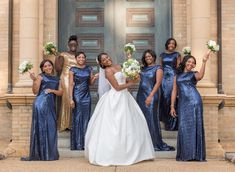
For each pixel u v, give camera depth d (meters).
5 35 13.60
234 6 13.52
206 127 11.91
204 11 12.27
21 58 12.34
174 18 13.23
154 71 11.06
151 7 13.62
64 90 11.94
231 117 13.31
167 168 9.34
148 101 10.70
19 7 13.25
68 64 12.04
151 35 13.57
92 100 13.30
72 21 13.58
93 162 9.77
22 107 11.95
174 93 10.68
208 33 12.30
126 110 10.03
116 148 9.72
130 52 11.20
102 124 9.96
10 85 13.17
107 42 13.57
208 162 10.27
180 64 10.63
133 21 13.61
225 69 13.41
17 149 11.80
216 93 12.06
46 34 13.14
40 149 10.41
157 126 11.10
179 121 10.38
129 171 9.02
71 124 11.57
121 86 10.14
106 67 10.34
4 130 13.46
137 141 9.98
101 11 13.62
